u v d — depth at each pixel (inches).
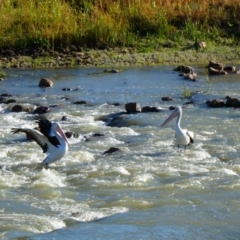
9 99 786.8
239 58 1098.7
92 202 451.5
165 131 635.5
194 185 478.0
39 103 773.3
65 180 497.7
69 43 1110.4
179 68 991.6
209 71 967.0
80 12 1178.0
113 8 1185.4
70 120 694.5
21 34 1109.1
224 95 802.2
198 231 402.3
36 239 388.8
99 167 521.0
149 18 1174.3
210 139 603.5
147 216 425.4
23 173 513.7
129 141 605.6
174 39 1149.1
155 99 791.1
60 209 438.9
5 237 391.2
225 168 518.0
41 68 1037.8
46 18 1141.7
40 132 533.3
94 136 623.5
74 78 945.5
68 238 390.6
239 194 462.3
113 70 991.6
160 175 503.2
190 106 746.8
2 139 617.3
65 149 525.7
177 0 1236.5
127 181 489.7
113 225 410.9
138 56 1086.4
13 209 435.8
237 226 410.6
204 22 1188.5
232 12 1221.7
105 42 1120.8
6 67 1037.8
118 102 778.8
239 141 595.2
